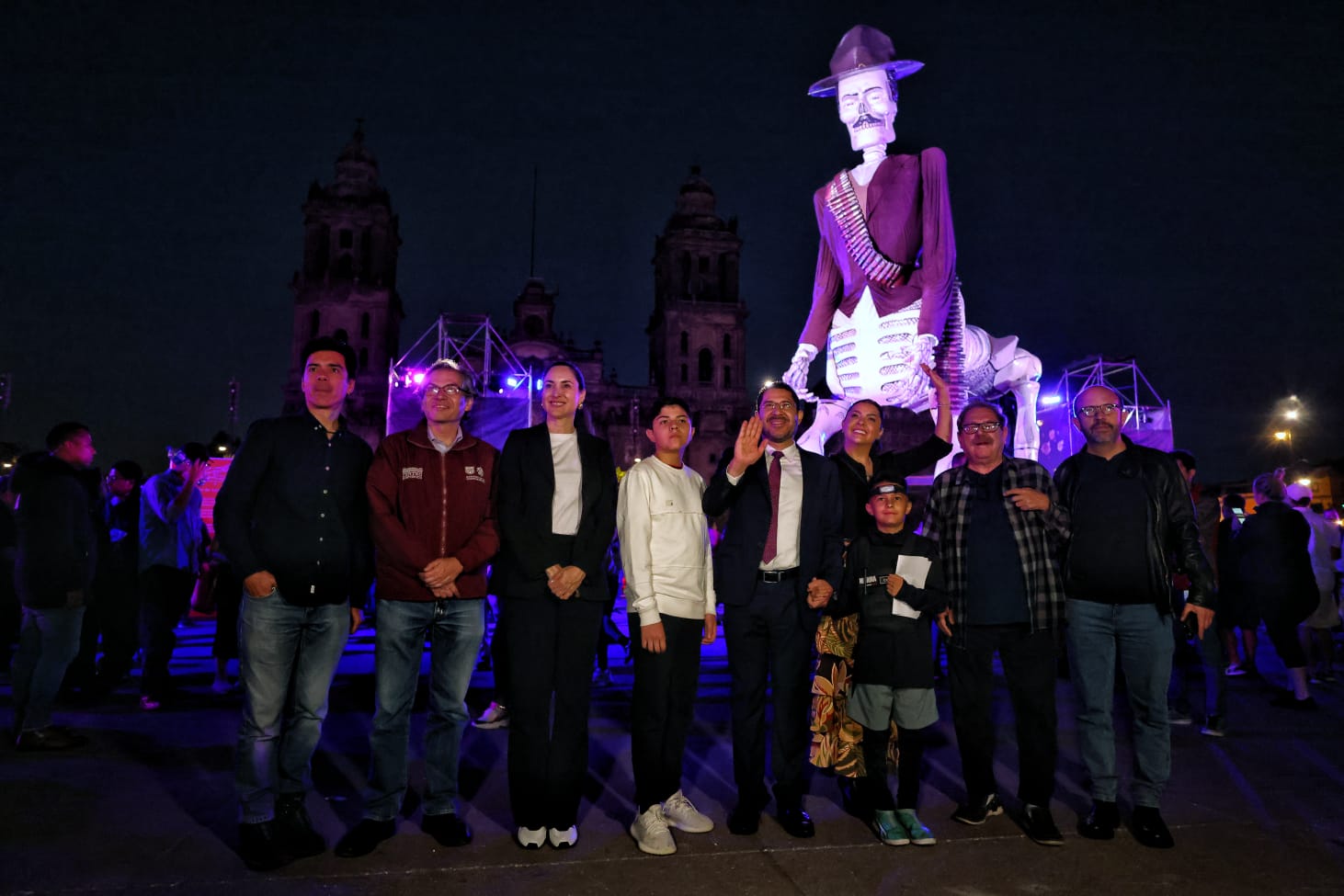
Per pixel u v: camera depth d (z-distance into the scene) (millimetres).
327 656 3475
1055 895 3027
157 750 4781
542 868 3184
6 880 2949
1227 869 3275
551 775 3438
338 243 56719
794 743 3695
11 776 4219
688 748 5074
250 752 3234
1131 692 3734
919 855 3391
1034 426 14289
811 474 3883
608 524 3656
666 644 3625
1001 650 3805
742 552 3768
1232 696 6938
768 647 3793
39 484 4793
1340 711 6301
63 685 6344
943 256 10766
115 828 3502
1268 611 6582
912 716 3631
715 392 60625
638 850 3379
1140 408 27953
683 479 3904
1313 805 4059
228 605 6582
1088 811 4000
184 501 6102
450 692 3516
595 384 60781
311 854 3252
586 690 3539
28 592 4719
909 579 3664
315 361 3568
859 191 11062
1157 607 3689
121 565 6605
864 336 11195
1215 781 4457
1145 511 3723
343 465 3555
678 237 62281
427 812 3496
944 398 4781
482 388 31484
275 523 3389
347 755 4746
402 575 3439
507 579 3535
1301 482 7785
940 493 4012
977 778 3789
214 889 2928
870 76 11516
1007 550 3809
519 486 3617
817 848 3441
